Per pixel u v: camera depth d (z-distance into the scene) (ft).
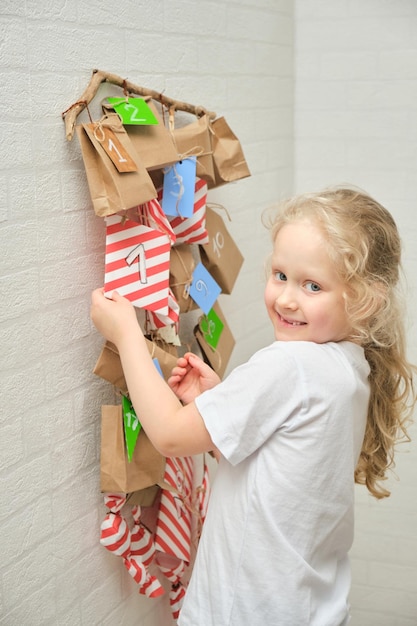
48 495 4.28
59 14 3.98
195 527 5.67
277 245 3.92
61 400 4.30
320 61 7.02
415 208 7.02
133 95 4.61
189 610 4.06
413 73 6.79
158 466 4.61
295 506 3.80
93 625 4.80
